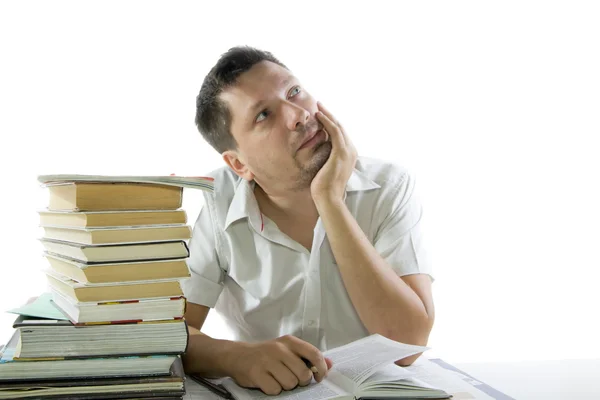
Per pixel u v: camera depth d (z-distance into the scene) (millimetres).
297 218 1490
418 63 2373
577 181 2447
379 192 1489
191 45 2205
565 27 2396
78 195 894
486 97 2402
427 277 1411
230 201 1521
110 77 2164
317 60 2318
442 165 2416
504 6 2389
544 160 2432
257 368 1042
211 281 1495
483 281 2482
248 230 1486
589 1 2387
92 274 898
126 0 2166
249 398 1012
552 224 2465
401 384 971
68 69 2137
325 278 1456
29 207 2117
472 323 2486
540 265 2473
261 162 1389
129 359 908
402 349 1051
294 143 1346
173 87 2197
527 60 2402
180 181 928
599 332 2477
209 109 1435
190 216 2217
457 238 2469
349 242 1307
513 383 1104
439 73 2381
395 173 1528
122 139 2172
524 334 2475
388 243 1424
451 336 2479
